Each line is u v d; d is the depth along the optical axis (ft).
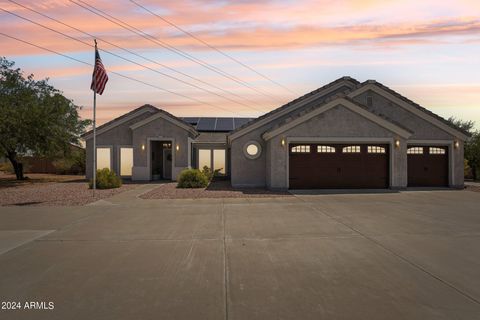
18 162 87.35
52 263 19.83
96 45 52.39
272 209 37.86
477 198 46.65
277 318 13.10
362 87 62.85
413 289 15.78
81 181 79.92
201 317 13.23
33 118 73.41
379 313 13.43
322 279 17.08
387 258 20.39
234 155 61.77
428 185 62.75
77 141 94.84
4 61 80.94
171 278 17.35
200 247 23.00
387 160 58.29
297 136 56.24
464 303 14.29
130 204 41.81
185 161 77.92
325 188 57.47
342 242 24.09
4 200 45.73
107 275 17.83
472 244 23.44
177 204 41.65
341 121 56.65
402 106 63.00
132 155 81.35
